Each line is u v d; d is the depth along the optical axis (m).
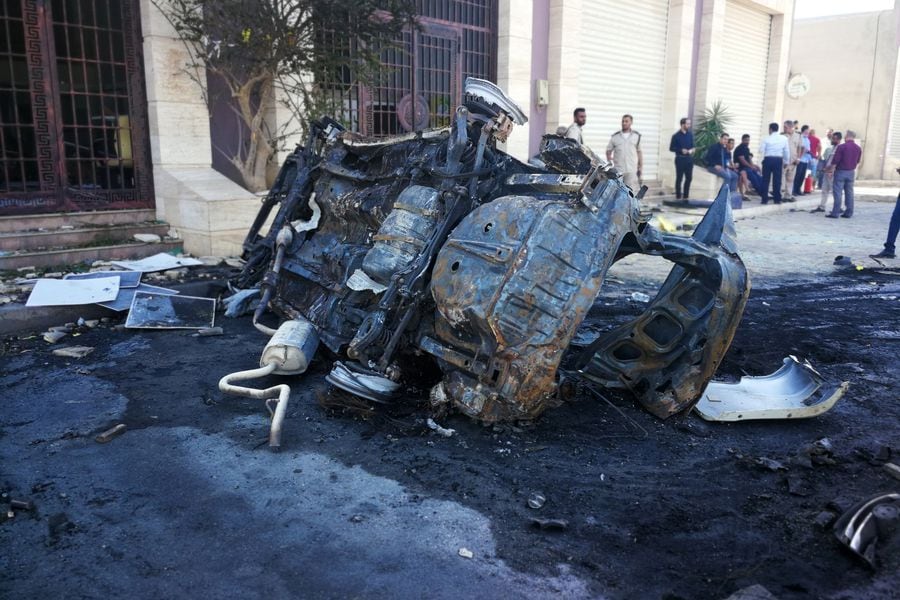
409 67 11.60
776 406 4.20
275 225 6.02
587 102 14.98
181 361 5.00
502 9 12.62
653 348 4.16
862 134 29.22
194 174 8.64
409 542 2.79
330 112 9.30
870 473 3.46
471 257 3.56
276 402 4.21
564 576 2.59
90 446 3.63
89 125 8.39
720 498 3.19
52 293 5.91
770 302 7.26
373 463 3.45
